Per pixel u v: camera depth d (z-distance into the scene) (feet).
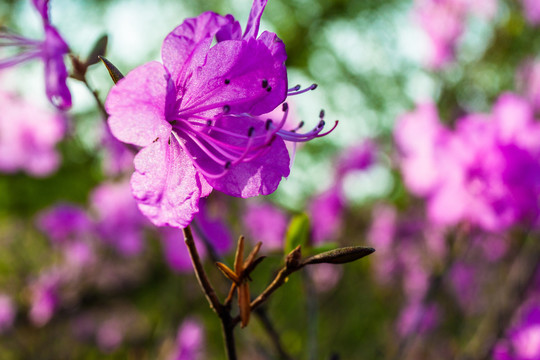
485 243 1.54
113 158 1.29
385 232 1.92
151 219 0.55
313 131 0.58
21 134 1.73
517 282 1.20
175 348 1.51
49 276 2.00
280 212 1.70
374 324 1.93
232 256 1.64
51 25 0.62
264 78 0.56
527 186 1.02
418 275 1.79
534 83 1.65
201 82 0.56
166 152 0.56
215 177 0.56
